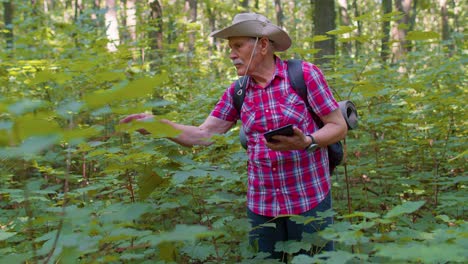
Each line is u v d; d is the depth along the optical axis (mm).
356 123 2629
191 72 6789
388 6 13398
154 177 2424
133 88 1156
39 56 6211
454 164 4660
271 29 2428
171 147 2367
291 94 2463
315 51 4223
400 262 1527
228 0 19656
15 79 5863
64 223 1971
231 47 2520
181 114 4598
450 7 17125
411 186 4344
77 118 1433
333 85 4328
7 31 7059
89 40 6402
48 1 19953
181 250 2453
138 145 2654
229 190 3812
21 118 1133
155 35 8219
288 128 2166
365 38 3686
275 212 2527
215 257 2844
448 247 1433
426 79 5020
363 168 4305
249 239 2682
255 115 2527
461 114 4512
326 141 2381
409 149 4621
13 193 3254
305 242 2299
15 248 2699
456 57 5883
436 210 3625
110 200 3252
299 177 2488
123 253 2262
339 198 4273
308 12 14359
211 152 3371
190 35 9312
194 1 12820
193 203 3277
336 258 1636
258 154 2531
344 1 14438
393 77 5645
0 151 1168
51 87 4648
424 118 4613
